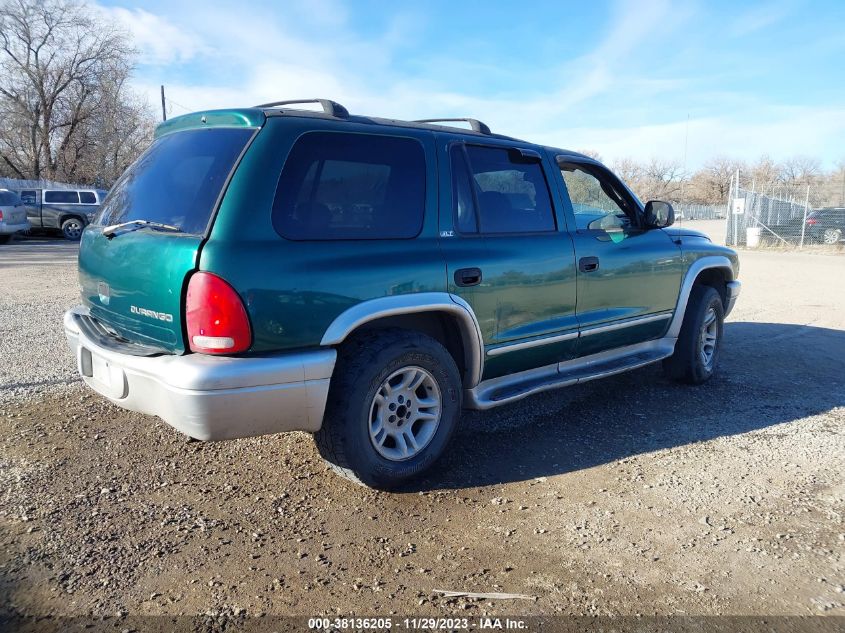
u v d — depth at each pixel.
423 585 2.60
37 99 34.56
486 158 3.98
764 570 2.72
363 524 3.08
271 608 2.44
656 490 3.47
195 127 3.42
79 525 3.01
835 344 7.16
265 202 2.94
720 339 5.70
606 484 3.54
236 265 2.78
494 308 3.78
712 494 3.42
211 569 2.69
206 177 3.04
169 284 2.86
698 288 5.41
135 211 3.35
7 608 2.41
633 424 4.52
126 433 4.16
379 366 3.18
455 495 3.40
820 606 2.48
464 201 3.77
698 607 2.47
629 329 4.76
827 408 4.89
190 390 2.72
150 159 3.56
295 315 2.93
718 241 25.92
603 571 2.71
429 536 2.98
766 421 4.59
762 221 25.53
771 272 14.89
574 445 4.12
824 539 2.97
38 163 35.31
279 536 2.96
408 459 3.42
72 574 2.63
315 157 3.16
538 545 2.90
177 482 3.49
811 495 3.42
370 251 3.24
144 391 2.96
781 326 8.23
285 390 2.90
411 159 3.55
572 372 4.46
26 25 32.94
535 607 2.46
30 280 11.33
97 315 3.57
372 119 3.55
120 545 2.85
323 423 3.16
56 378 5.27
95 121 36.19
